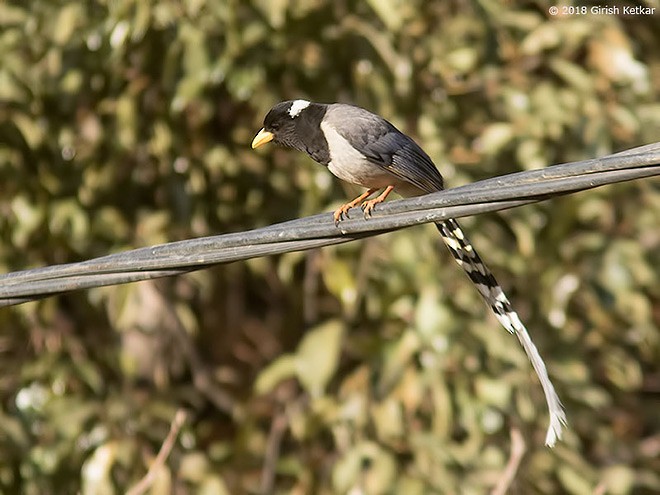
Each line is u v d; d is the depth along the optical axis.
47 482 12.21
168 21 11.79
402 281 12.11
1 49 12.24
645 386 14.73
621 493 12.46
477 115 12.73
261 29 11.89
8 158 12.41
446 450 11.83
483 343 12.12
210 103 12.38
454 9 12.62
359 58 12.20
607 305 12.89
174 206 12.71
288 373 12.28
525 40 12.60
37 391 12.51
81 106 12.41
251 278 14.09
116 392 12.73
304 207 12.61
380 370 12.14
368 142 8.71
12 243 12.63
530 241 12.47
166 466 12.15
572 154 12.78
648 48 14.04
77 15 12.00
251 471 12.84
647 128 12.93
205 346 13.95
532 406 12.09
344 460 11.79
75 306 13.08
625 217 13.12
